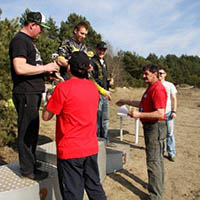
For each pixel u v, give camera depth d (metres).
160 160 2.96
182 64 54.88
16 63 2.04
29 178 2.33
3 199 2.03
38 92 2.26
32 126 2.27
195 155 5.00
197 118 9.89
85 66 2.05
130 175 3.86
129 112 2.89
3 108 4.44
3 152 4.32
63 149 1.97
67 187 1.99
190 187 3.54
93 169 2.11
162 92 2.80
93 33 29.39
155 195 2.92
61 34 26.83
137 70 37.72
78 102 1.97
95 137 2.14
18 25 4.95
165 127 2.94
